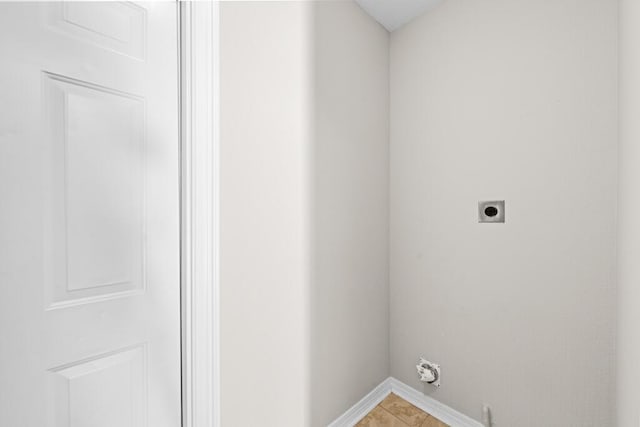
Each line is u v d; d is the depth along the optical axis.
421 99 1.60
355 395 1.53
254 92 1.05
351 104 1.48
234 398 1.00
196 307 0.89
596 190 1.07
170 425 0.85
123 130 0.76
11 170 0.62
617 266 1.03
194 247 0.88
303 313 1.25
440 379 1.53
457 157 1.45
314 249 1.30
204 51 0.89
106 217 0.74
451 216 1.48
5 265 0.61
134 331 0.79
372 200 1.63
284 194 1.16
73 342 0.69
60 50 0.67
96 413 0.73
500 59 1.31
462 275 1.44
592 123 1.08
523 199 1.25
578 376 1.12
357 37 1.52
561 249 1.16
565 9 1.13
